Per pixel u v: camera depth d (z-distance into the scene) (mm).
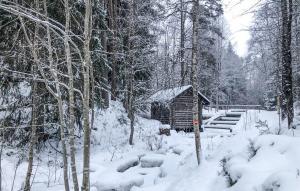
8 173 10688
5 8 6035
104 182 10383
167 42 23766
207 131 25125
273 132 11766
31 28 9984
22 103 12562
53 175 11445
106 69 14648
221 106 42344
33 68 9562
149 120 23797
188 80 25797
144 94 19406
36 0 7895
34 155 12484
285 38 15328
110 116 19469
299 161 6285
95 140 16781
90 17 6566
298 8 15336
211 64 28062
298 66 22984
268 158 7074
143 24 19125
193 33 11828
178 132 22938
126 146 16906
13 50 10703
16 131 12805
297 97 24594
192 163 11391
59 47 10281
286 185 5414
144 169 12898
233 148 8828
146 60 19266
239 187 6547
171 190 9266
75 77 11406
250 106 39875
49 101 12094
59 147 14664
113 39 19750
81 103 13109
